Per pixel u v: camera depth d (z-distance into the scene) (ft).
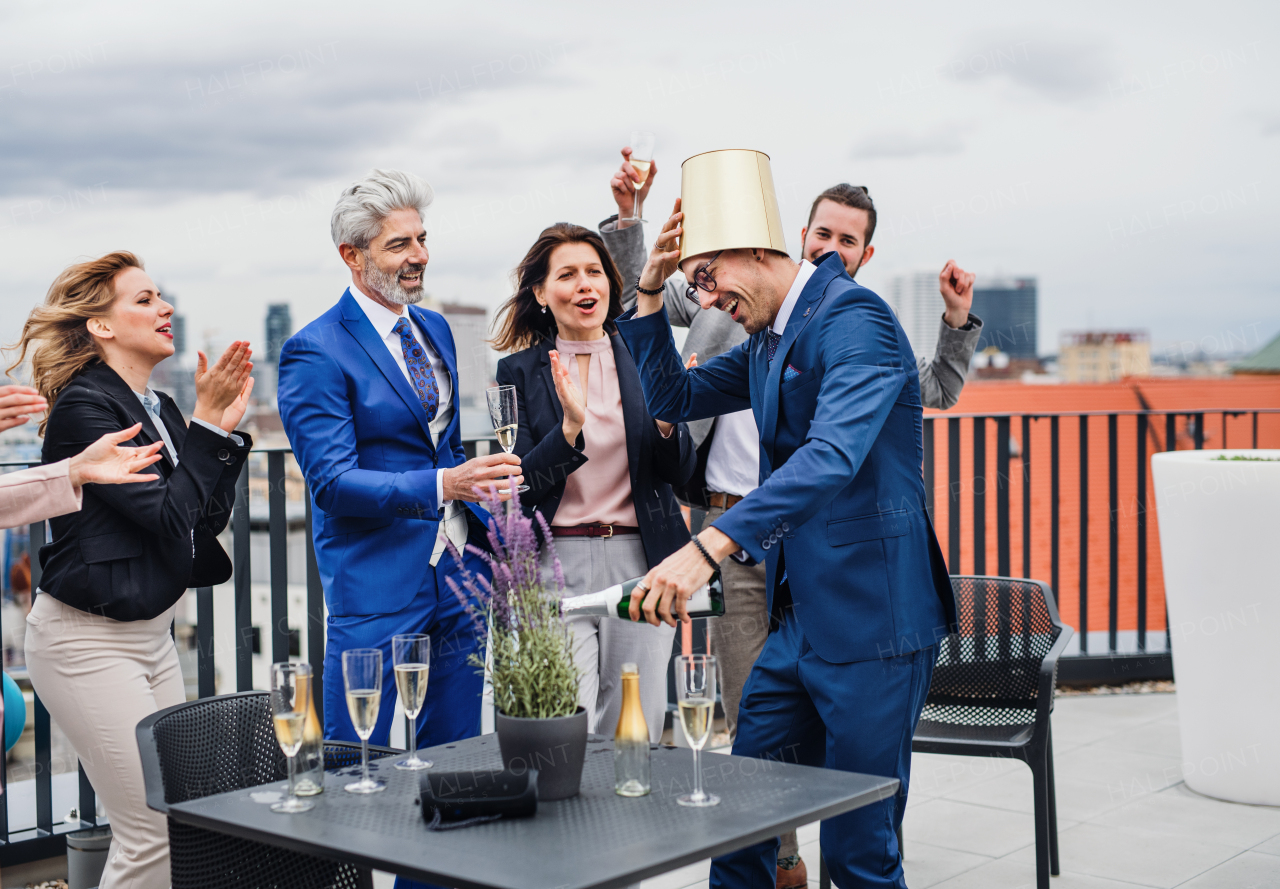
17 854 10.54
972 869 10.48
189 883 6.09
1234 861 10.52
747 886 7.29
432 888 8.23
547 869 4.66
